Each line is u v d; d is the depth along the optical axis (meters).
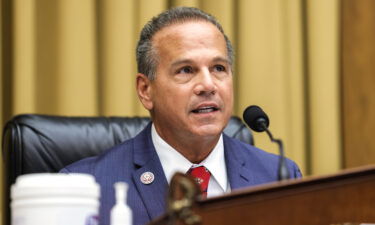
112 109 5.67
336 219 2.19
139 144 3.72
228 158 3.69
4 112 5.49
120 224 2.13
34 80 5.45
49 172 3.91
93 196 2.10
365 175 2.27
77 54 5.57
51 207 2.01
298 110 6.38
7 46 5.53
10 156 3.89
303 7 6.55
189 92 3.50
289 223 2.10
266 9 6.30
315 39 6.44
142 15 5.79
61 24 5.58
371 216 2.22
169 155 3.66
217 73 3.56
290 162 3.95
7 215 3.85
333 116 6.41
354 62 6.53
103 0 5.78
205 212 1.96
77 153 4.03
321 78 6.41
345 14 6.57
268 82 6.25
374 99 6.46
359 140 6.49
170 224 1.89
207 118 3.50
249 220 2.03
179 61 3.52
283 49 6.34
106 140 4.16
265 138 6.14
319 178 2.15
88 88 5.59
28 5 5.41
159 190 3.44
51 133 4.00
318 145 6.37
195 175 3.61
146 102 3.81
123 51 5.71
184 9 3.68
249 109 3.00
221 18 6.11
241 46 6.28
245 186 3.57
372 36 6.50
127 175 3.55
